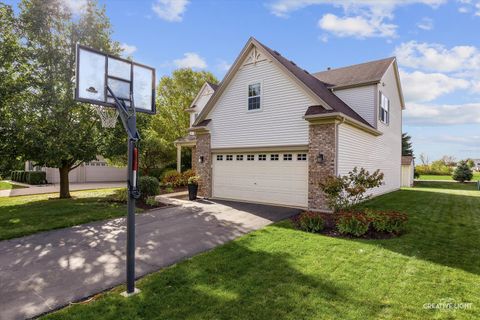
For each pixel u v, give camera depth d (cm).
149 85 512
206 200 1274
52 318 333
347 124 1073
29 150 1120
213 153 1358
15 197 1427
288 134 1099
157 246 609
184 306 357
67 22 1243
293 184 1092
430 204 1214
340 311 348
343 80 1551
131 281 391
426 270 475
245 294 388
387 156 1702
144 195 1163
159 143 2083
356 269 476
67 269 485
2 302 373
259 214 952
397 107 1961
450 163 5019
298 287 408
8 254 560
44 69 1184
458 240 652
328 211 970
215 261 512
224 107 1307
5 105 1067
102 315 337
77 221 826
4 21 1112
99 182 2494
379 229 707
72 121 1235
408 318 335
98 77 442
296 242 629
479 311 351
